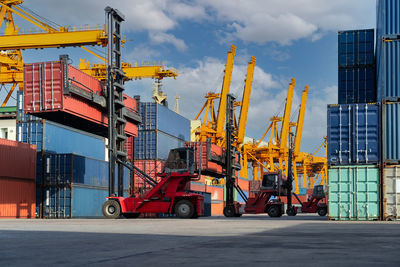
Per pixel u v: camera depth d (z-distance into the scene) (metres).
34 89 27.75
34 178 37.53
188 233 11.90
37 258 6.48
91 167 40.41
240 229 13.96
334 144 25.00
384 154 24.08
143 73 66.44
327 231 13.10
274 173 39.84
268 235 11.20
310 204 51.06
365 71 29.98
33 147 37.59
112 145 30.34
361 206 24.19
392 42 24.44
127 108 35.97
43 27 50.41
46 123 38.69
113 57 31.36
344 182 24.59
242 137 86.12
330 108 25.23
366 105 24.73
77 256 6.71
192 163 28.94
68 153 40.62
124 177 45.38
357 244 8.76
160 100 79.75
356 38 30.38
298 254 6.98
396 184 23.73
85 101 29.45
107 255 6.82
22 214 36.00
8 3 52.22
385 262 6.07
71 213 36.78
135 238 10.13
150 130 49.09
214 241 9.30
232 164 43.00
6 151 34.88
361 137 24.62
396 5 24.59
